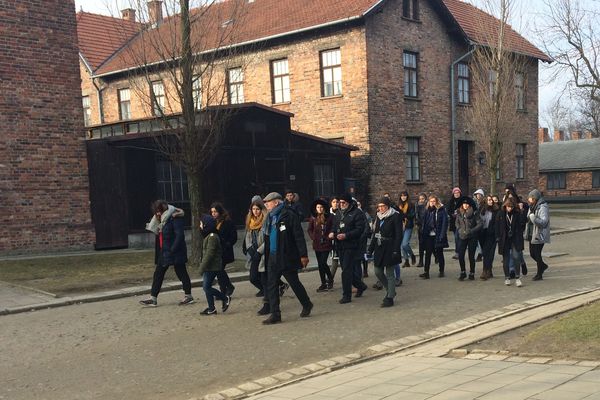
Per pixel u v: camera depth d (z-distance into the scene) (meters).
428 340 6.98
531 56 29.14
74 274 12.57
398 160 23.52
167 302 10.09
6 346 7.38
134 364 6.47
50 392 5.63
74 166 16.20
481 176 27.88
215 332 7.83
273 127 19.47
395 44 23.39
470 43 24.72
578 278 11.34
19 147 15.23
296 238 8.39
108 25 32.38
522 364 5.52
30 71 15.45
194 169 13.52
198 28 13.88
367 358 6.36
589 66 29.83
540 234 11.09
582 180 50.22
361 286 10.18
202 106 13.92
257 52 24.98
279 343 7.17
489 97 23.06
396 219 9.16
